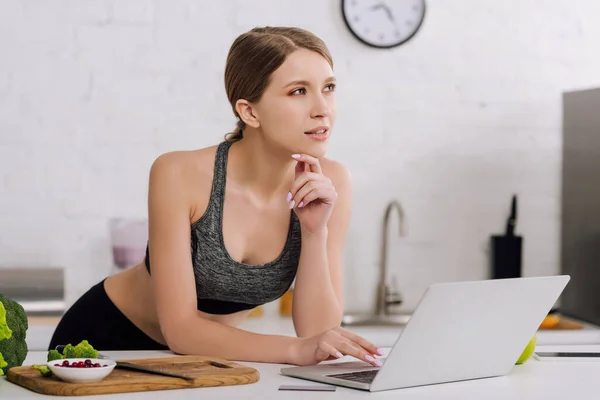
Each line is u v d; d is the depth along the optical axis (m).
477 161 4.52
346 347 1.86
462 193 4.51
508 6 4.52
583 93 4.36
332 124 2.05
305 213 2.16
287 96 2.01
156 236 2.14
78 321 2.64
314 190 2.10
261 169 2.18
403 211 4.47
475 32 4.50
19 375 1.66
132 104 4.24
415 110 4.46
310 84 2.01
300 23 4.36
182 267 2.12
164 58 4.26
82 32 4.20
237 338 1.99
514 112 4.54
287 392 1.60
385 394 1.60
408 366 1.64
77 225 4.20
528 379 1.79
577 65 4.58
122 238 4.10
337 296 2.30
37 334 3.76
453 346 1.70
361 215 4.43
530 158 4.56
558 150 4.57
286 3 4.35
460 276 4.51
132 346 2.62
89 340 2.62
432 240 4.49
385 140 4.44
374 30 4.39
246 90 2.05
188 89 4.28
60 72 4.19
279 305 4.11
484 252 4.53
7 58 4.15
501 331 1.78
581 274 4.38
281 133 2.03
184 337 2.04
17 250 4.16
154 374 1.67
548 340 3.95
